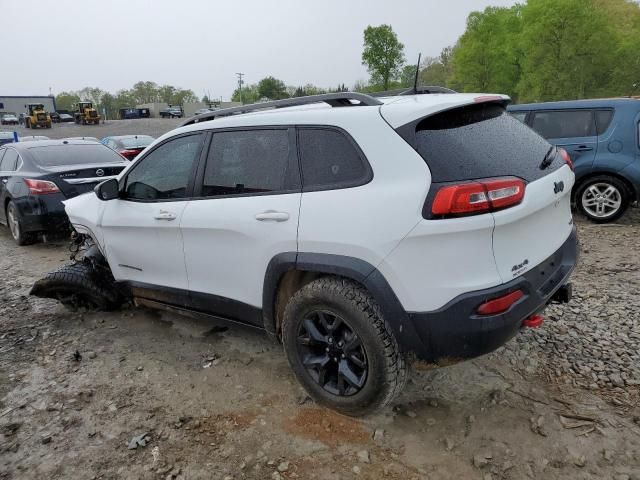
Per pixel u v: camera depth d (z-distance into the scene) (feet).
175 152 11.88
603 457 8.33
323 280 9.13
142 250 12.69
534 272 8.64
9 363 12.37
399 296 8.23
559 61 107.76
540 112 24.11
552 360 11.12
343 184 8.84
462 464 8.38
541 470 8.14
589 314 13.17
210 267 11.16
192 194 11.39
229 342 13.00
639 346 11.48
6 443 9.40
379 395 8.77
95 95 424.87
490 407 9.69
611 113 22.48
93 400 10.66
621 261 17.37
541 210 8.80
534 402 9.77
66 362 12.31
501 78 133.80
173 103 432.25
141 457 8.89
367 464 8.48
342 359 9.24
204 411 10.12
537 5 108.78
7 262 21.65
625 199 22.39
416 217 7.89
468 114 9.04
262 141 10.19
